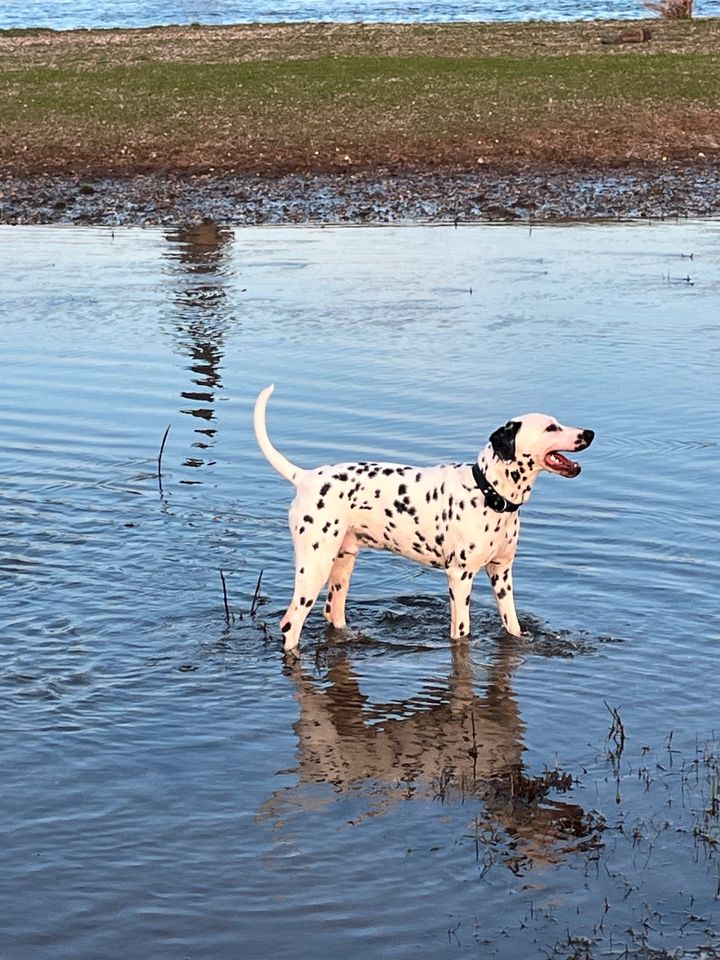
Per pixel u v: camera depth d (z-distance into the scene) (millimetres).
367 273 19438
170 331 16312
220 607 9258
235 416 13016
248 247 21453
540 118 29766
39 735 7578
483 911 5973
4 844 6512
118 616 9094
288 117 30125
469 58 35219
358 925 5887
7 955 5699
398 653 8664
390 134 29109
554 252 20688
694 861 6320
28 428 12758
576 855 6387
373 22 48906
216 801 6906
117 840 6551
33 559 9898
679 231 22234
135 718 7801
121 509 10805
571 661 8414
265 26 45156
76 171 27578
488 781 7094
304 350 15367
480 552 8523
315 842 6520
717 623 8789
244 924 5902
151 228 23234
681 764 7199
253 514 10742
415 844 6496
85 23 58156
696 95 31031
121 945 5766
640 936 5781
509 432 8336
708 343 15438
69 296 18188
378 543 8836
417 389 13781
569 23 42906
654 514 10461
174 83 32938
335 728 7707
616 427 12562
